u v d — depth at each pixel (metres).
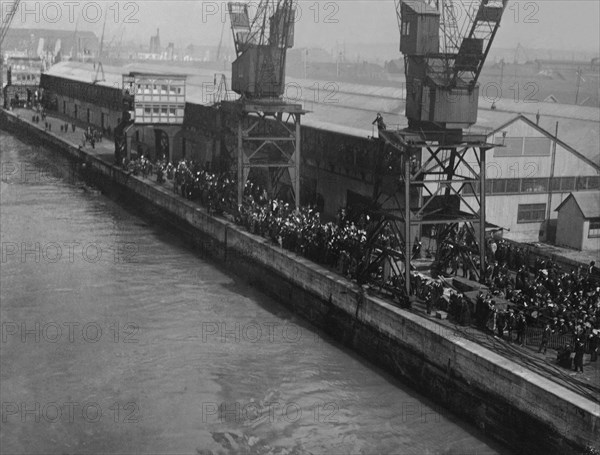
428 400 32.69
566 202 49.38
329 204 58.75
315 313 42.16
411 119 38.69
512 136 49.94
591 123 63.97
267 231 51.00
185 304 45.03
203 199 60.78
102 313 42.53
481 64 36.47
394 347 35.06
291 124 62.09
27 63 182.75
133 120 78.25
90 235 62.28
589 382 27.17
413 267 41.94
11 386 32.88
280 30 54.53
